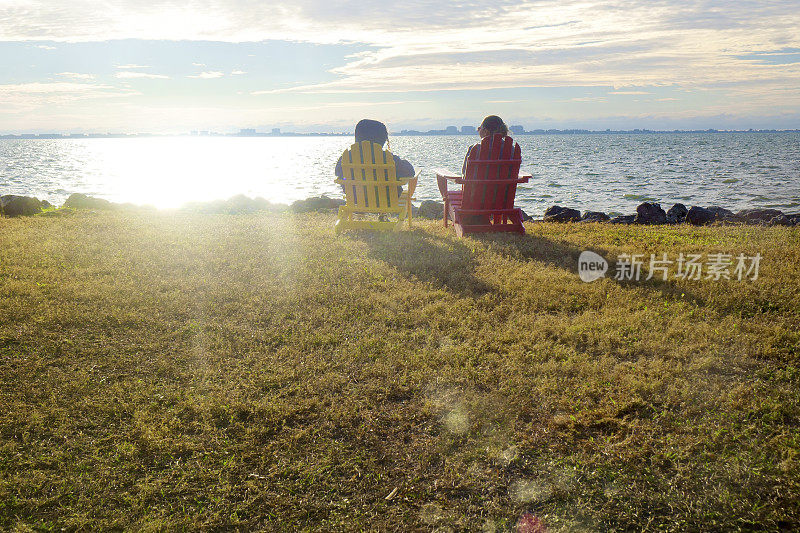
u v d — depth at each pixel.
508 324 4.57
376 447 3.03
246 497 2.65
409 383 3.65
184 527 2.46
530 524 2.46
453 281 5.76
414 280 5.87
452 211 8.88
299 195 31.00
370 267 6.35
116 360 4.03
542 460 2.90
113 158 107.06
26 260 6.56
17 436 3.12
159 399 3.48
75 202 12.64
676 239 8.09
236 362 3.98
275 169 63.66
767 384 3.55
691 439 2.99
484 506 2.58
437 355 3.99
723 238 8.17
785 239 7.85
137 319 4.71
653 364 3.82
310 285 5.68
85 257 6.79
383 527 2.45
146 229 8.91
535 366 3.81
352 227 8.56
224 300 5.27
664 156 72.69
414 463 2.90
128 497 2.63
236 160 99.25
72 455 2.95
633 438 3.02
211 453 2.96
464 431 3.14
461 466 2.85
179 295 5.37
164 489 2.69
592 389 3.50
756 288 5.32
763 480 2.68
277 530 2.45
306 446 3.02
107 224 9.37
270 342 4.33
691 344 4.14
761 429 3.08
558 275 5.93
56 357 4.09
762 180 33.72
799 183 31.19
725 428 3.07
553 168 50.09
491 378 3.70
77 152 151.62
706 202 23.30
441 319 4.68
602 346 4.14
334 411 3.33
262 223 9.75
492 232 8.54
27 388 3.59
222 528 2.47
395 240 7.92
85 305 5.05
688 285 5.57
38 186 37.59
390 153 8.13
